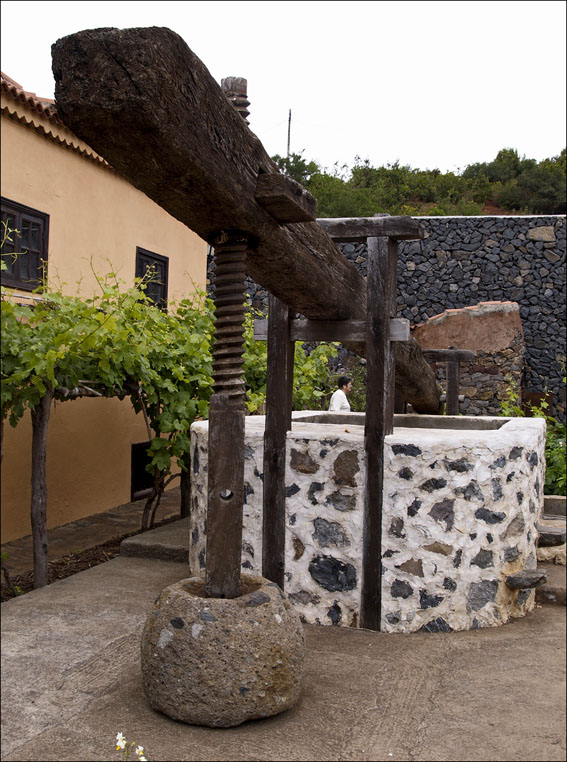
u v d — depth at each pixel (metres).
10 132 5.92
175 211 2.63
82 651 3.50
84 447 6.87
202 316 6.84
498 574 4.06
